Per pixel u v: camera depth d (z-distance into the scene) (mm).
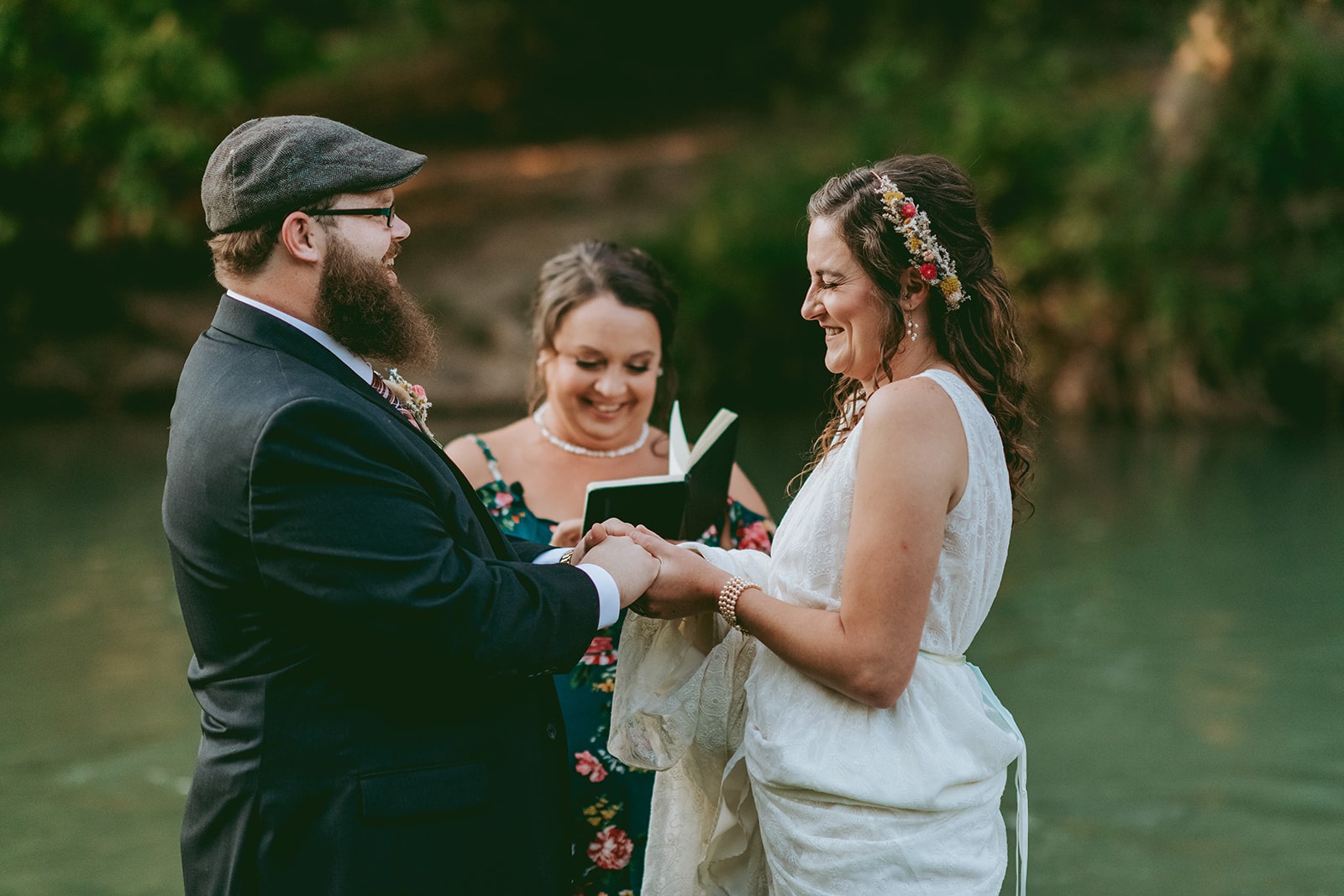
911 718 1856
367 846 1761
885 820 1824
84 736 4570
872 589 1784
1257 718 4648
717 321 13852
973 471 1836
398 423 1902
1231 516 8164
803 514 1953
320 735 1777
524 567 1875
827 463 1965
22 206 13539
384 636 1737
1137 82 15961
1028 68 15891
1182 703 4816
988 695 1979
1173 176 13266
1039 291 13328
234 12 14375
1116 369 13070
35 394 12938
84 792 4090
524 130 19594
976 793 1882
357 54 21859
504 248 14906
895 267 1872
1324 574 6641
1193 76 13242
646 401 2770
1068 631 5762
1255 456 10734
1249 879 3387
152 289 14219
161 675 5250
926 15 17609
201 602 1835
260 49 14766
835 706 1876
